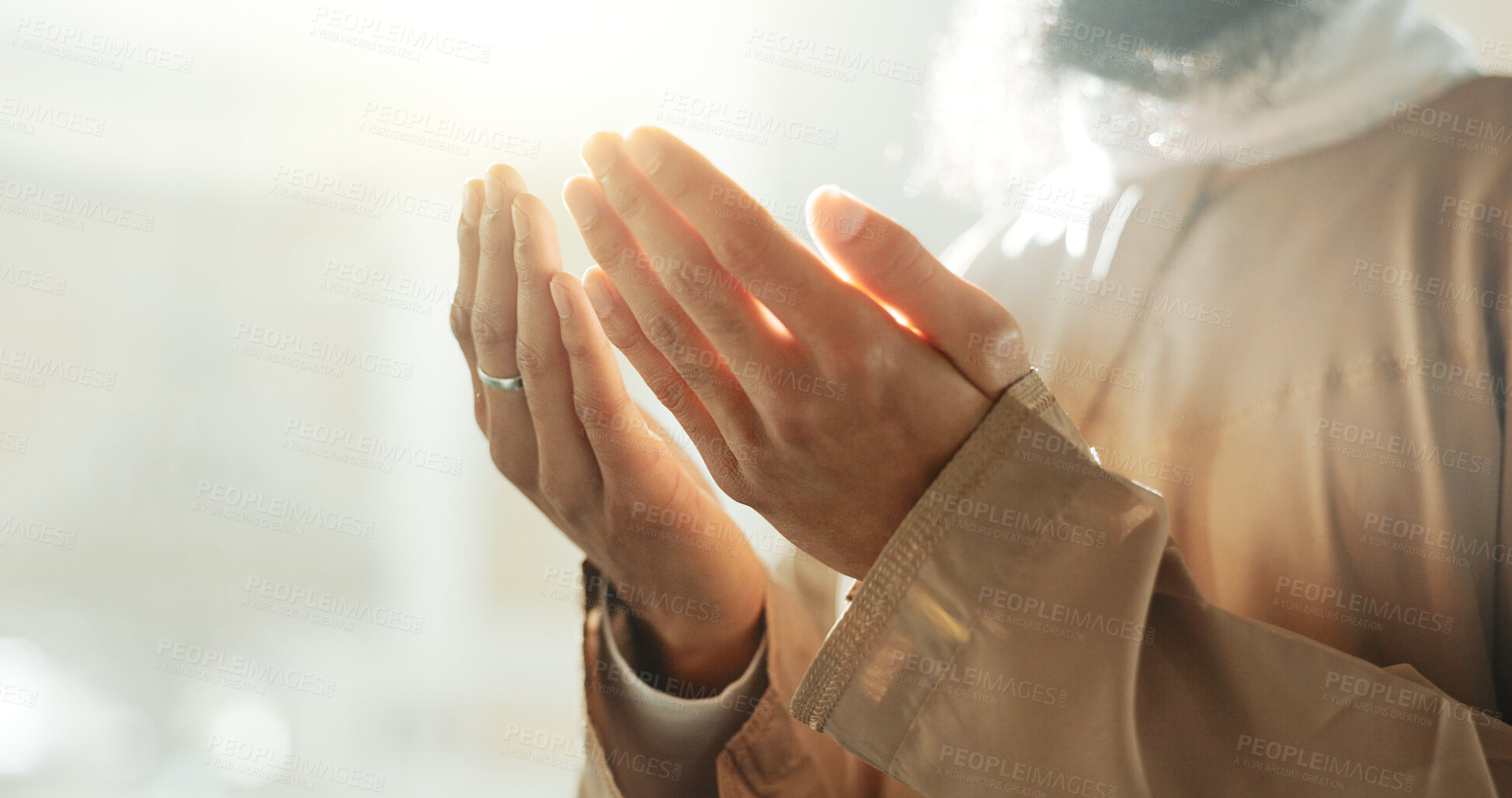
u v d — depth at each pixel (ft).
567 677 8.88
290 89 8.60
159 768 8.18
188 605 8.69
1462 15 4.18
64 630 8.41
